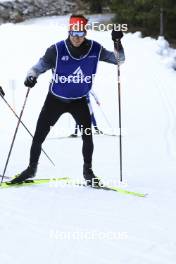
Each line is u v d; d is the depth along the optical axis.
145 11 27.05
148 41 25.33
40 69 7.30
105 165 10.09
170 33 27.56
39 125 7.68
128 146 12.36
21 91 19.02
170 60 22.94
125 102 17.84
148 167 9.94
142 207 6.80
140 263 4.89
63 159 10.54
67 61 7.15
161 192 7.69
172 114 16.48
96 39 23.86
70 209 6.65
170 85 19.92
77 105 7.59
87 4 37.09
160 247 5.30
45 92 18.95
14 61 21.80
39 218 6.27
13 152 11.47
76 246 5.33
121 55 7.63
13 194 7.36
